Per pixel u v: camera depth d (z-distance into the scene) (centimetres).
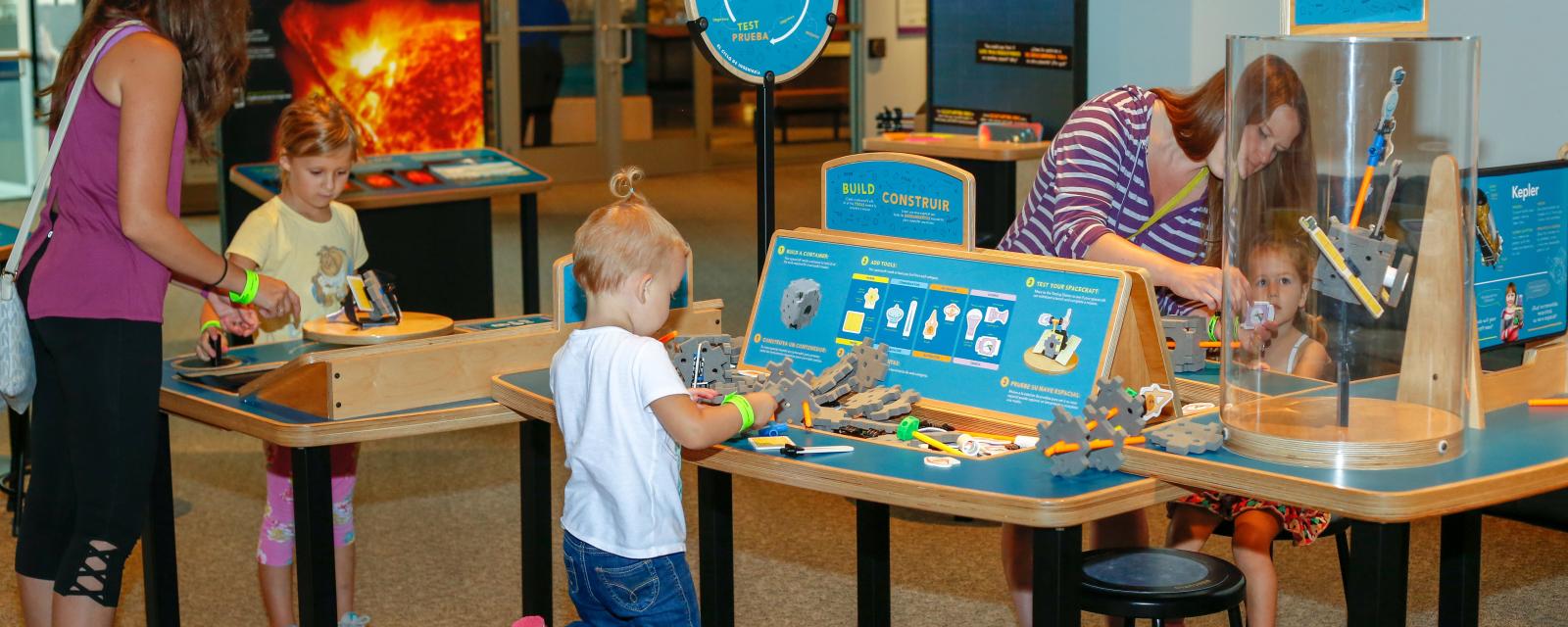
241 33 259
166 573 292
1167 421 216
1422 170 203
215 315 294
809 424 235
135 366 248
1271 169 204
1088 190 270
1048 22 579
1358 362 210
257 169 532
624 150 1091
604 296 231
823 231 277
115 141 244
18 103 937
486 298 566
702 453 226
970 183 255
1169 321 260
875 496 206
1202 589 224
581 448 229
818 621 338
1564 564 371
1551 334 242
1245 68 205
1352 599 191
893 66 1026
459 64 612
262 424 257
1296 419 202
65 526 260
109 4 250
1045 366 235
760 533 399
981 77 620
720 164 1143
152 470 254
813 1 297
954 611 342
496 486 444
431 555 383
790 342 270
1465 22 442
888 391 245
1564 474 192
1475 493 183
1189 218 275
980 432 235
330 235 340
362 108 591
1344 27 284
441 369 271
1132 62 546
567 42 1063
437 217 550
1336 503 181
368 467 463
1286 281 206
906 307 256
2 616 340
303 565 261
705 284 710
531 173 565
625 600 230
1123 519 281
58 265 247
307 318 335
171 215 245
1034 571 200
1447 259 202
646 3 1084
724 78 1230
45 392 258
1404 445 189
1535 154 431
